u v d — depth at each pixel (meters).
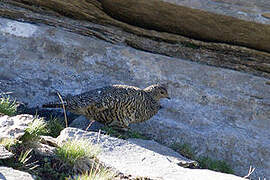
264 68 24.84
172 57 25.16
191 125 21.66
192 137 20.73
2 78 22.00
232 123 21.92
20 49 23.06
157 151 18.16
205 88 23.30
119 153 15.70
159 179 13.52
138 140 19.08
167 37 25.22
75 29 25.03
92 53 23.83
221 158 20.20
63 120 21.02
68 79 22.77
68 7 24.58
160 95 21.41
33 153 13.41
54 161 13.35
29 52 23.08
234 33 23.59
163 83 23.30
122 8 23.83
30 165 12.86
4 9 24.45
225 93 23.17
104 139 16.17
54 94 22.14
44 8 24.86
